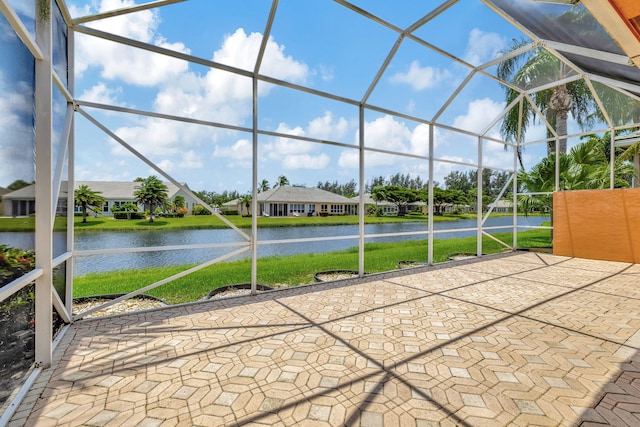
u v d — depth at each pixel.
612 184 7.30
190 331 3.02
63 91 2.81
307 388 2.05
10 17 1.67
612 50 3.71
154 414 1.78
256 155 4.33
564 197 7.96
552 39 4.57
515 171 8.89
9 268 1.78
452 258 8.48
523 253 8.48
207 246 3.95
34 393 1.97
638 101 6.45
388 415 1.77
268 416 1.77
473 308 3.76
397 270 5.98
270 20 3.80
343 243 12.30
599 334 2.98
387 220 13.92
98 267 6.39
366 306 3.82
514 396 1.96
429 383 2.11
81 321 3.25
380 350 2.62
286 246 10.61
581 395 1.97
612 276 5.57
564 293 4.44
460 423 1.70
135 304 4.21
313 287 4.76
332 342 2.78
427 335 2.94
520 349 2.65
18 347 1.97
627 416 1.76
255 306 3.81
